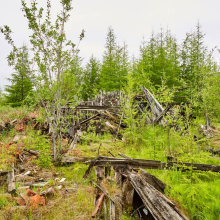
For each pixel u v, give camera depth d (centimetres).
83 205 307
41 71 477
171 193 333
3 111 1185
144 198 282
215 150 537
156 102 891
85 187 368
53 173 429
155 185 338
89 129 799
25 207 293
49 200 323
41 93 500
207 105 796
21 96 1861
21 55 466
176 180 373
